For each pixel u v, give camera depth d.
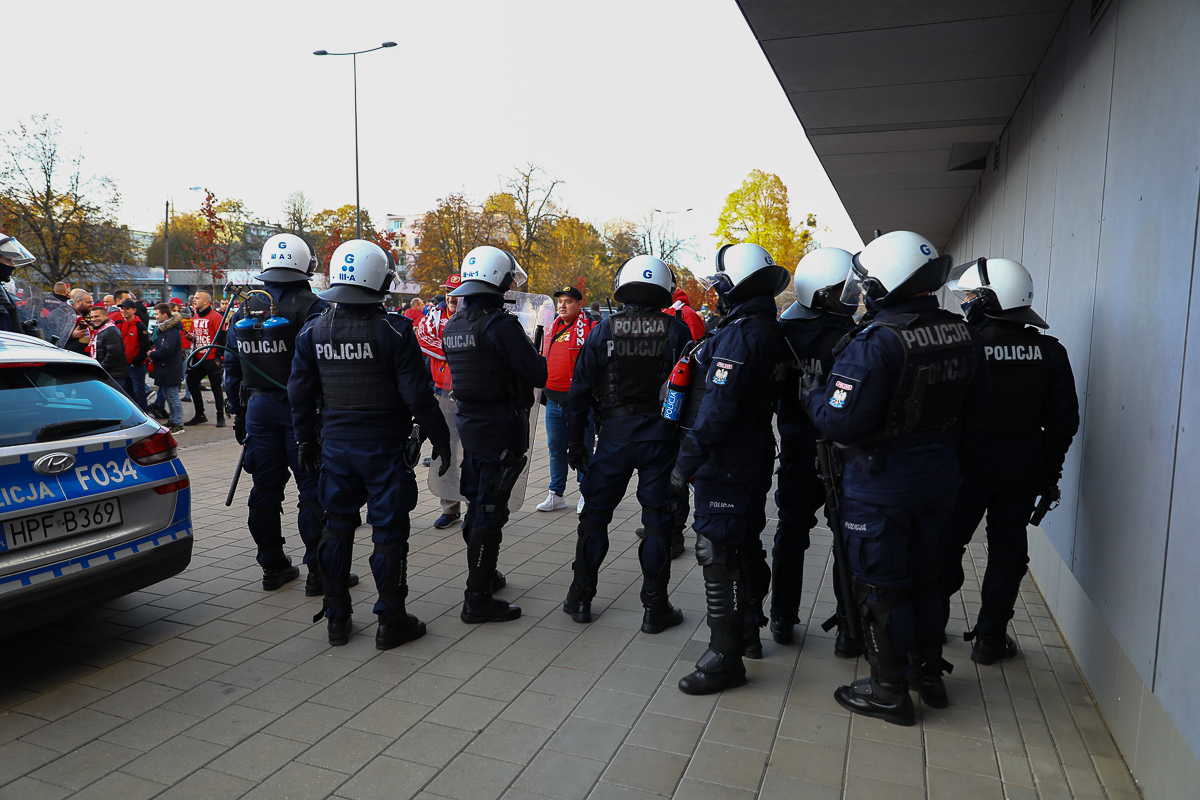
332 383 3.64
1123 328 3.09
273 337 4.23
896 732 2.94
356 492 3.76
